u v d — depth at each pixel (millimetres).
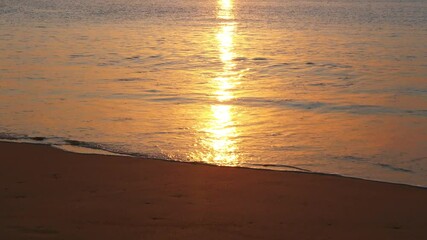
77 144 11797
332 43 32938
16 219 7555
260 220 7660
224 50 29547
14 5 68688
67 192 8617
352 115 14852
